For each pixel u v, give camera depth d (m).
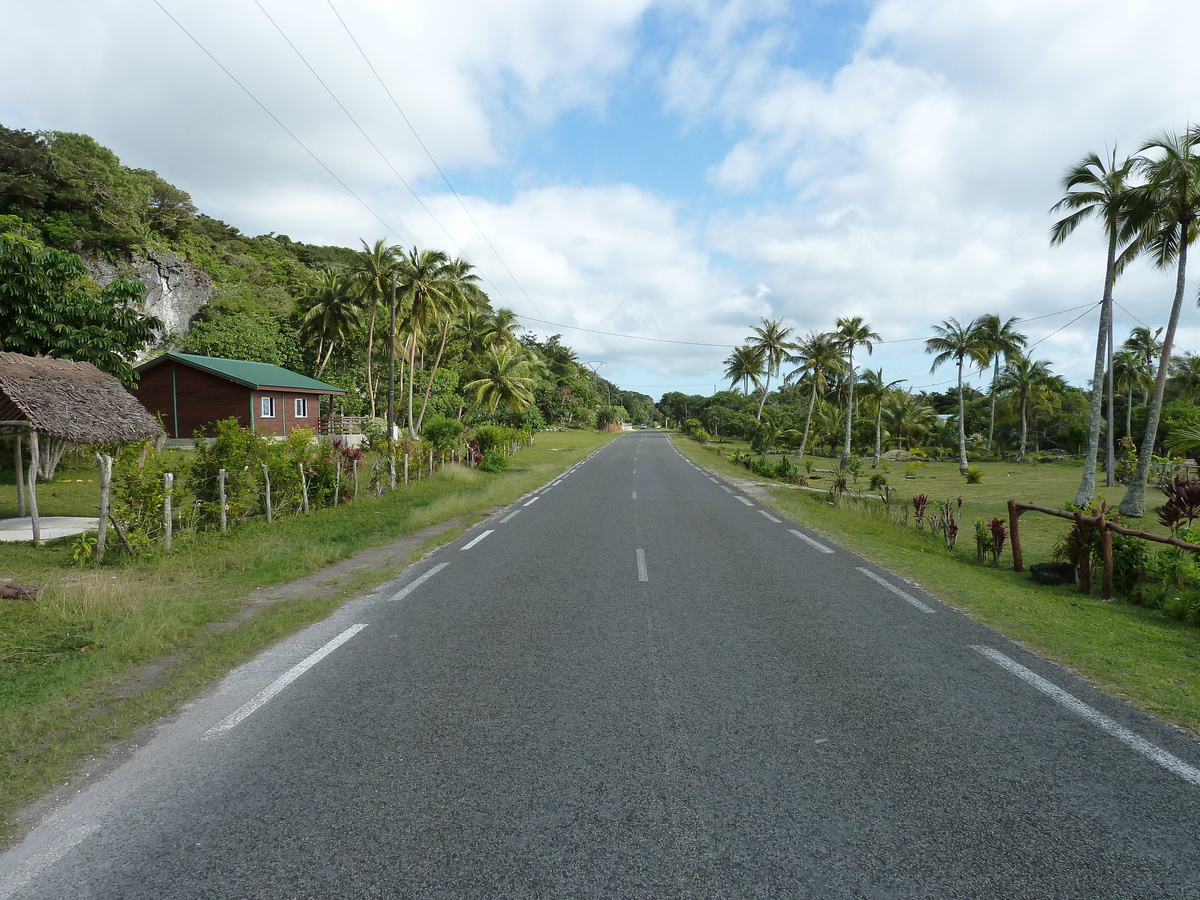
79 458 20.58
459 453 26.48
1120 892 2.49
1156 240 20.78
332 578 8.07
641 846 2.77
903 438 66.31
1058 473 41.94
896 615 6.38
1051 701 4.27
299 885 2.54
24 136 40.81
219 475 10.90
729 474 28.97
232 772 3.39
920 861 2.67
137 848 2.78
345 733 3.82
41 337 18.20
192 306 44.38
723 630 5.86
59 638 5.62
